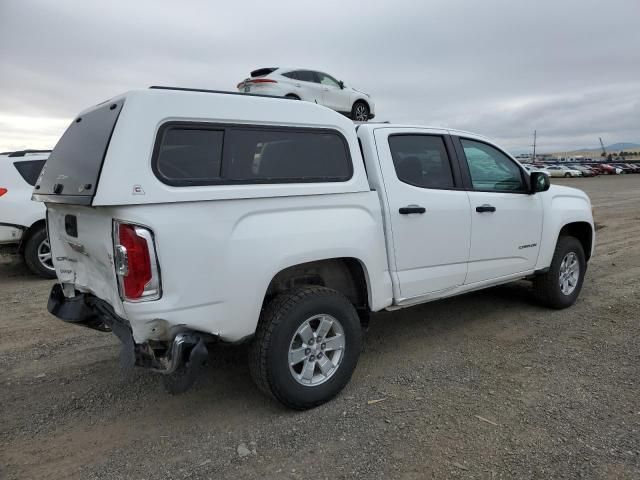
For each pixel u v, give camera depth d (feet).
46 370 13.07
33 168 23.25
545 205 16.56
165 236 8.56
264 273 9.73
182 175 8.95
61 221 11.09
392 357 13.62
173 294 8.72
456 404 10.94
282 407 10.92
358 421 10.33
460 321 16.51
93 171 8.67
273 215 10.02
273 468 8.83
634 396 11.14
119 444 9.64
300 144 10.72
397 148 12.83
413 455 9.12
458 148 14.32
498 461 8.87
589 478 8.36
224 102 9.60
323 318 10.78
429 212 12.94
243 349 14.35
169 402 11.32
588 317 16.70
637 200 64.95
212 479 8.55
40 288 21.67
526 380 12.05
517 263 15.72
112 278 9.14
